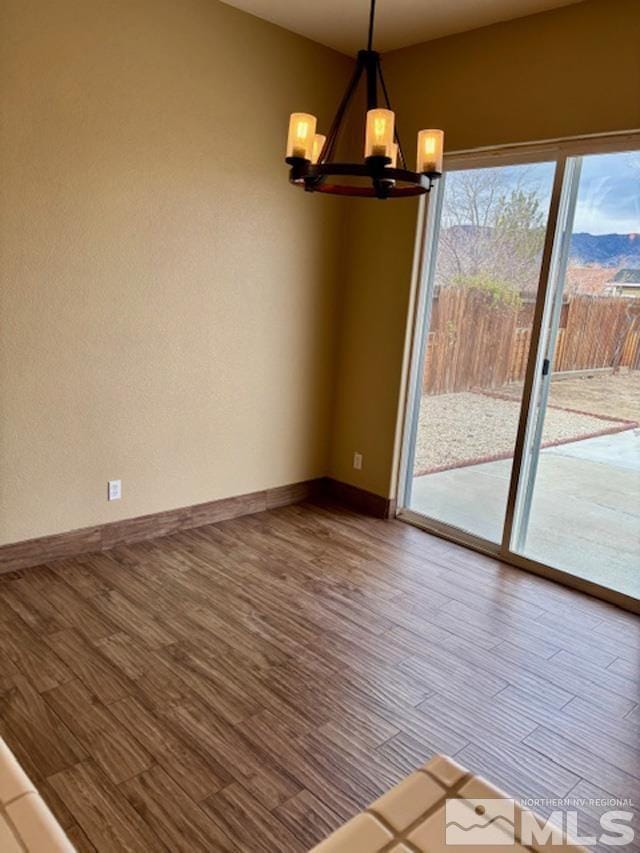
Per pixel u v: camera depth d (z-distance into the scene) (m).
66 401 3.15
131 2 3.01
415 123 3.78
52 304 3.01
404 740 2.18
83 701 2.26
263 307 3.90
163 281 3.39
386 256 4.00
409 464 4.21
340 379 4.42
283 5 3.33
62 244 2.99
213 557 3.48
